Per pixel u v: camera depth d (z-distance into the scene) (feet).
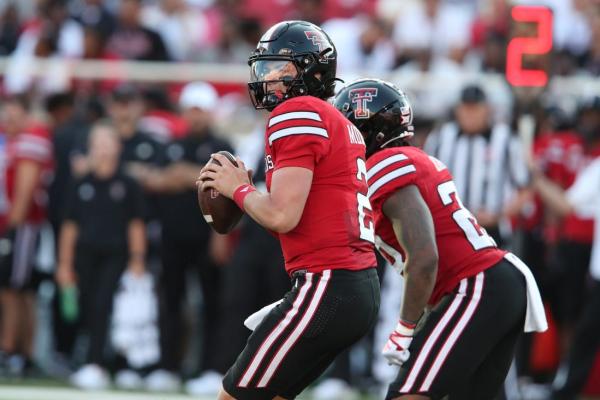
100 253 87.97
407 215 47.09
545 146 87.66
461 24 117.39
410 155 48.73
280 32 45.88
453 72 104.99
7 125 93.35
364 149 45.83
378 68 109.29
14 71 103.30
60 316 93.86
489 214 78.13
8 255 90.58
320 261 43.62
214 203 45.88
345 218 43.91
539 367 88.69
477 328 47.88
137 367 88.58
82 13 113.50
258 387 44.09
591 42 110.83
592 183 80.64
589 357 80.59
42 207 92.12
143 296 88.33
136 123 91.15
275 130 43.62
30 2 124.57
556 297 88.17
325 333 43.45
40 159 90.74
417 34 114.11
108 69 102.89
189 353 95.14
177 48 116.78
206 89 89.45
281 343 43.55
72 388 86.22
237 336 84.48
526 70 78.28
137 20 109.50
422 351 47.57
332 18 123.03
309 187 43.24
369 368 86.99
